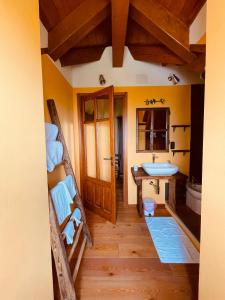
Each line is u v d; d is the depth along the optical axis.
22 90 0.84
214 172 0.94
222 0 0.84
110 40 2.68
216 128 0.91
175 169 2.88
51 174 1.96
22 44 0.84
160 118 3.38
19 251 0.79
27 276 0.86
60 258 1.40
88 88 3.27
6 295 0.69
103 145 3.06
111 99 2.63
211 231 0.98
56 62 2.34
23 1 0.85
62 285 1.41
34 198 0.95
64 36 1.95
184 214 3.05
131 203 3.48
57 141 1.83
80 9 1.89
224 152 0.85
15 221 0.76
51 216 1.37
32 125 0.94
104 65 3.22
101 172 3.11
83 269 1.88
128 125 3.36
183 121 3.34
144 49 2.75
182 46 2.02
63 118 2.64
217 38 0.89
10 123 0.73
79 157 3.38
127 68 3.24
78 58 2.63
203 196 1.06
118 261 2.00
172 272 1.84
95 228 2.69
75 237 1.85
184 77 3.27
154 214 3.16
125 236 2.48
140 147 3.43
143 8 1.90
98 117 3.02
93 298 1.56
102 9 1.88
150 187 3.46
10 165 0.73
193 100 3.25
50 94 2.09
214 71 0.92
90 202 3.30
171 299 1.55
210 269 1.00
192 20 1.95
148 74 3.26
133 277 1.78
